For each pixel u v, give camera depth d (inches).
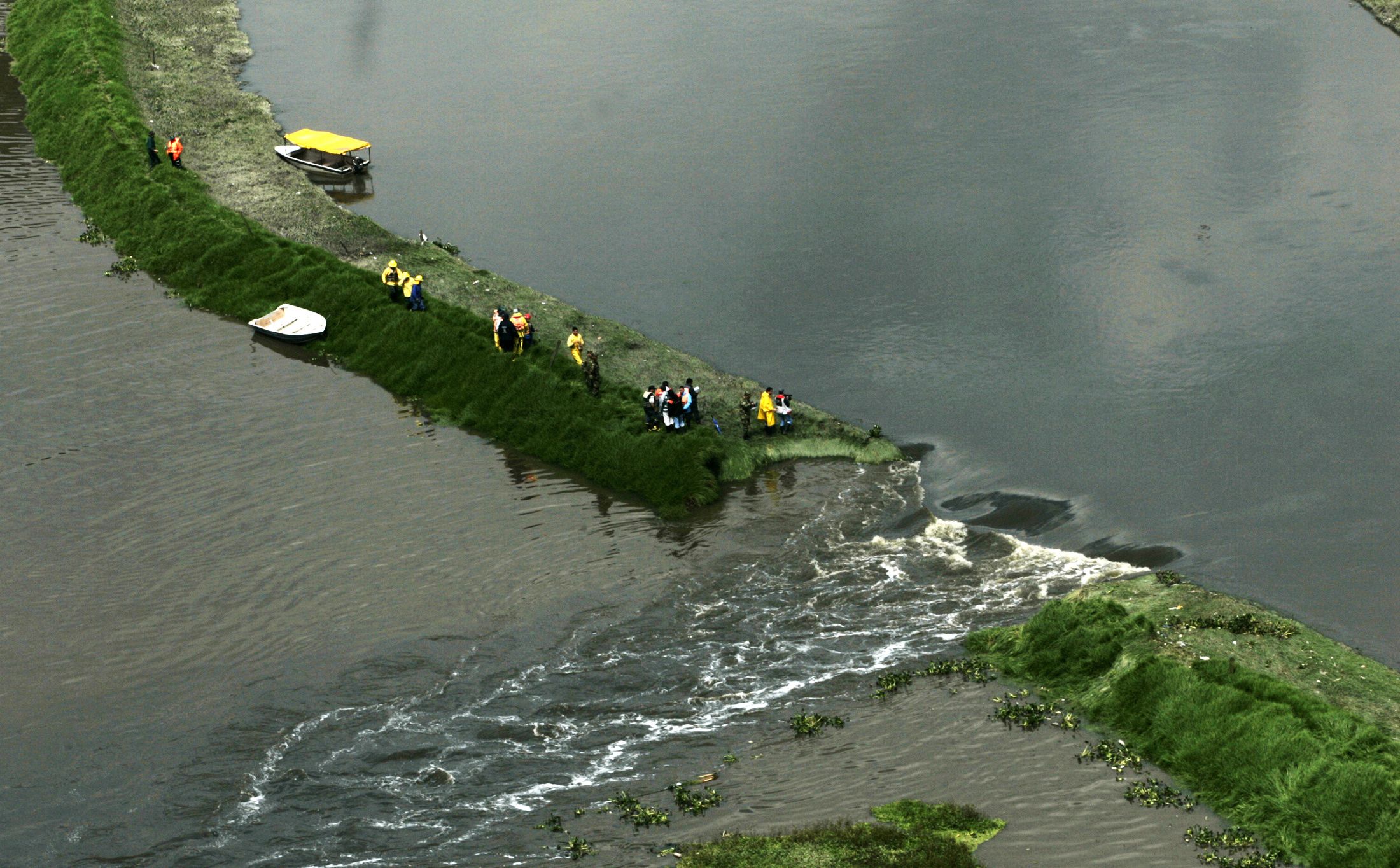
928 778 1811.0
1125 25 5162.4
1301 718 1764.3
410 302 3144.7
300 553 2413.9
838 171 3991.1
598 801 1806.1
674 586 2315.5
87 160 4065.0
